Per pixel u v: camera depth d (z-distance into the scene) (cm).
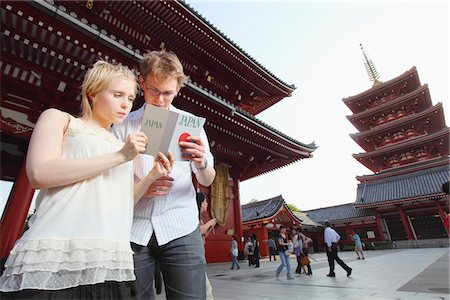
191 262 147
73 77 627
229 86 1366
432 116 2727
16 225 507
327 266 1142
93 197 114
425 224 2511
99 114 135
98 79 132
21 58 565
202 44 1085
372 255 1847
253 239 1350
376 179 3033
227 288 639
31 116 647
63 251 100
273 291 578
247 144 1176
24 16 465
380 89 3142
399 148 2853
